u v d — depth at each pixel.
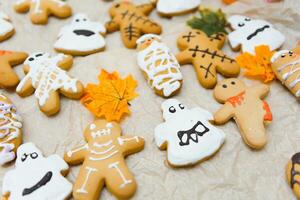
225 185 0.38
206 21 0.51
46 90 0.44
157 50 0.46
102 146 0.39
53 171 0.38
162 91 0.44
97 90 0.45
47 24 0.54
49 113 0.43
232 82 0.44
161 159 0.40
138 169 0.39
